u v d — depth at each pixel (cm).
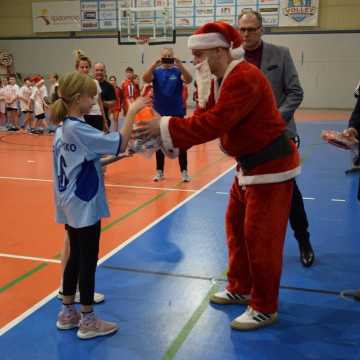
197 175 732
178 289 334
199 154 938
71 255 275
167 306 310
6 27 2150
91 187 260
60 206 271
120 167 805
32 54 2134
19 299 318
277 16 1867
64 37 2081
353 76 1850
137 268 369
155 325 286
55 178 271
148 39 1811
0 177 721
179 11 1930
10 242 429
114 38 2019
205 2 1906
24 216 512
